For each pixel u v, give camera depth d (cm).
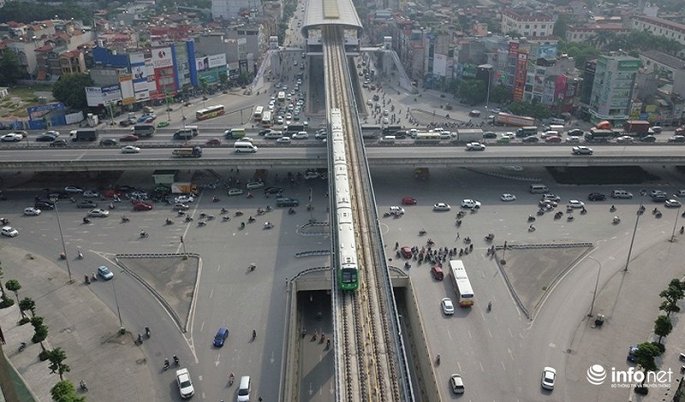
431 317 12288
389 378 9394
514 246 14862
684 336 11750
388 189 18450
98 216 16412
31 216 16425
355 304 11062
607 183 18988
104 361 10981
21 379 10475
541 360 11125
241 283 13350
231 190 17800
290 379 10356
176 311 12331
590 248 14862
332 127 18325
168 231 15638
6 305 12338
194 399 10112
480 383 10550
